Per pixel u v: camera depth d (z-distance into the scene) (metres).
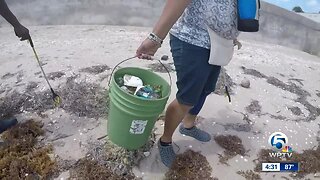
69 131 3.29
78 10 7.28
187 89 2.57
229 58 2.66
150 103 2.49
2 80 4.13
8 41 5.97
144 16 7.70
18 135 3.20
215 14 2.37
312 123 4.12
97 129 3.33
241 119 3.88
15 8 6.77
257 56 6.27
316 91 5.09
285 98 4.56
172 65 4.82
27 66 4.39
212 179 3.01
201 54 2.46
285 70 5.76
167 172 2.99
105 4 7.39
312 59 7.46
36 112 3.54
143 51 2.37
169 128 2.89
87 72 4.26
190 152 3.22
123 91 2.47
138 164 2.98
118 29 7.23
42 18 7.07
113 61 4.73
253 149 3.47
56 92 3.80
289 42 8.19
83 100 3.71
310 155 3.54
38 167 2.86
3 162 2.87
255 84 4.75
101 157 2.98
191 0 2.25
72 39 6.12
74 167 2.90
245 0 2.35
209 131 3.58
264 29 8.03
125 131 2.70
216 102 4.10
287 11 7.89
